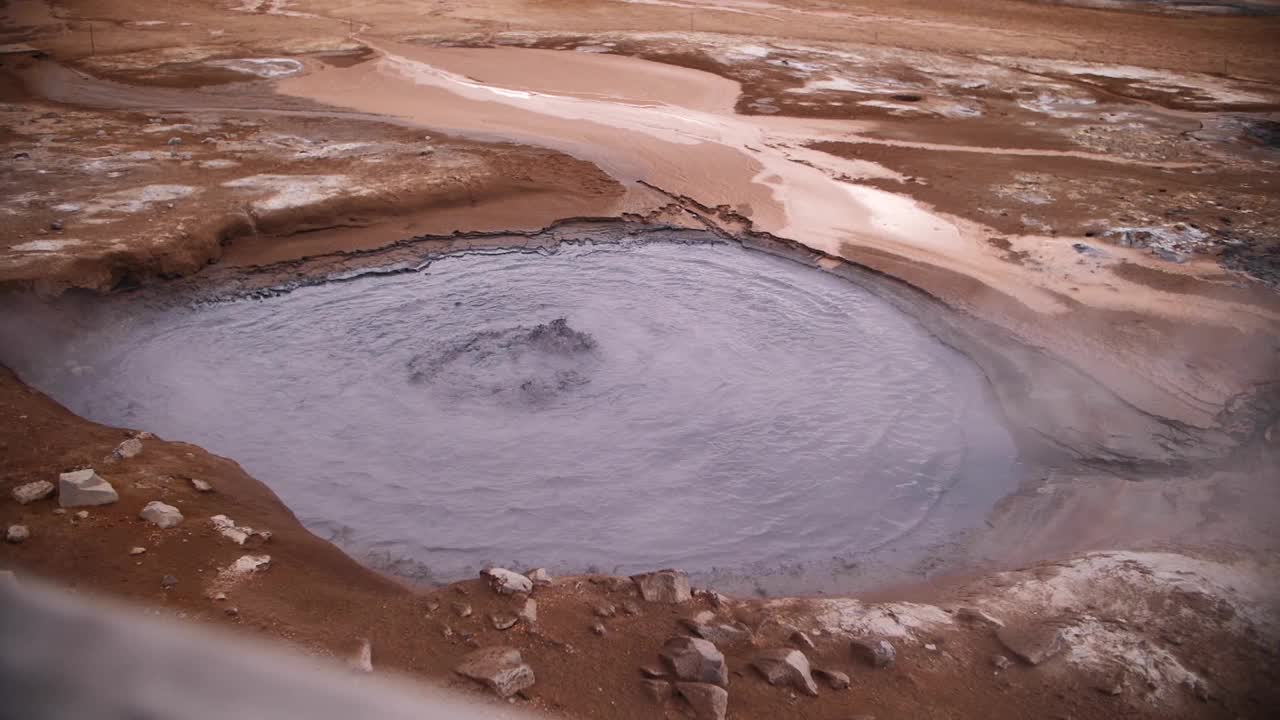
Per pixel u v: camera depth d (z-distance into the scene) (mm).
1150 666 6184
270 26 37531
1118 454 10062
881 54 33562
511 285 14312
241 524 7773
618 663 5859
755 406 11203
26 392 10148
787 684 5742
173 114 22828
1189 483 9406
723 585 8219
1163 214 17266
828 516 9281
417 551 8547
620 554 8633
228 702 5191
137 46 32062
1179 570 7566
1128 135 23656
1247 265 14750
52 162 17844
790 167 20062
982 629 6676
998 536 8883
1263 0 47281
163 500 7871
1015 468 10031
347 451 10078
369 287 14125
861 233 16266
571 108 24688
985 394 11547
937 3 45875
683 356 12305
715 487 9703
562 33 35938
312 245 15148
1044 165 20734
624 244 15992
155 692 5266
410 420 10695
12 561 6539
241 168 18125
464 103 24969
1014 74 31125
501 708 5262
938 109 26062
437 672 5582
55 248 13172
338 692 5320
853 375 11984
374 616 6301
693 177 19078
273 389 11250
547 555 8578
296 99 25156
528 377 11594
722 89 27469
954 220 16984
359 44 33312
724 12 42125
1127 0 47312
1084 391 11312
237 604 6277
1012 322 13055
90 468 8297
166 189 16344
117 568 6586
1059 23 41781
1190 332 12594
